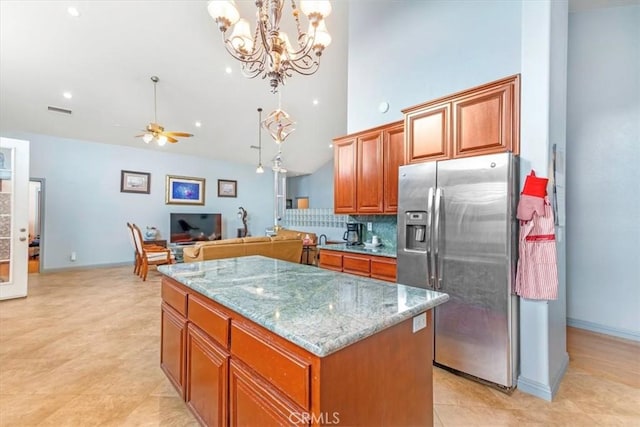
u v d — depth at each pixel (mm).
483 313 2119
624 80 2945
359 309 1244
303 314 1183
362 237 3865
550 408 1882
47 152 5785
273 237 5074
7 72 4383
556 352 2162
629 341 2848
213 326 1487
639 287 2863
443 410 1867
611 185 3012
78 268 6113
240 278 1811
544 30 2021
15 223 4148
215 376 1453
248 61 2422
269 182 9281
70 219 6035
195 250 4320
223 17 1951
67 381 2178
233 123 6605
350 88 3773
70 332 3041
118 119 5727
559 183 2281
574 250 3221
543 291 1954
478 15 2566
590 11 3105
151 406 1909
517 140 2131
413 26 3090
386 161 3211
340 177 3773
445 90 2805
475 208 2150
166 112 5828
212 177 8078
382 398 1156
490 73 2480
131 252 6758
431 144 2596
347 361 1019
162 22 4055
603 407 1884
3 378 2211
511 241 2039
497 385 2076
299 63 4910
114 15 3855
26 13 3674
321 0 1929
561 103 2297
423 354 1376
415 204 2514
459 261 2229
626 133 2938
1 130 5395
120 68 4684
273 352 1099
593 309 3111
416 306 1289
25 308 3773
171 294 2004
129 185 6742
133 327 3186
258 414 1162
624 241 2943
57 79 4645
